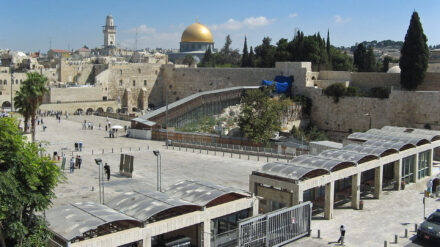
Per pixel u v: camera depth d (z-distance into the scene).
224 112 82.62
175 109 80.25
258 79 97.94
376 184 39.22
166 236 24.98
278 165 31.88
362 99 78.75
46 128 79.88
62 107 109.56
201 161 53.28
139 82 125.62
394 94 74.38
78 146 59.47
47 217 21.27
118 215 21.27
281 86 87.38
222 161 53.41
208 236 23.39
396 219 33.66
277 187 30.41
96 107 116.25
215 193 24.89
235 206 24.78
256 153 58.25
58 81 129.00
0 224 18.06
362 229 31.19
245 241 24.28
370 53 113.12
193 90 117.06
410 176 45.00
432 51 93.81
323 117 84.44
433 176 48.56
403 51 75.81
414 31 74.12
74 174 45.12
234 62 190.12
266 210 31.50
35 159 19.14
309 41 100.75
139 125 75.00
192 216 22.56
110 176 44.56
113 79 122.25
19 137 18.84
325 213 33.22
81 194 37.19
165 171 47.06
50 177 19.73
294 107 81.00
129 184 40.91
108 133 77.81
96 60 172.88
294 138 69.19
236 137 65.69
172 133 70.88
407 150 42.50
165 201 23.11
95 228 19.98
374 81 83.75
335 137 82.81
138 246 20.78
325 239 28.78
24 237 18.62
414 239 29.42
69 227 19.84
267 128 64.81
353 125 80.31
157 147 64.38
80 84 129.25
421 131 52.16
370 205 37.34
